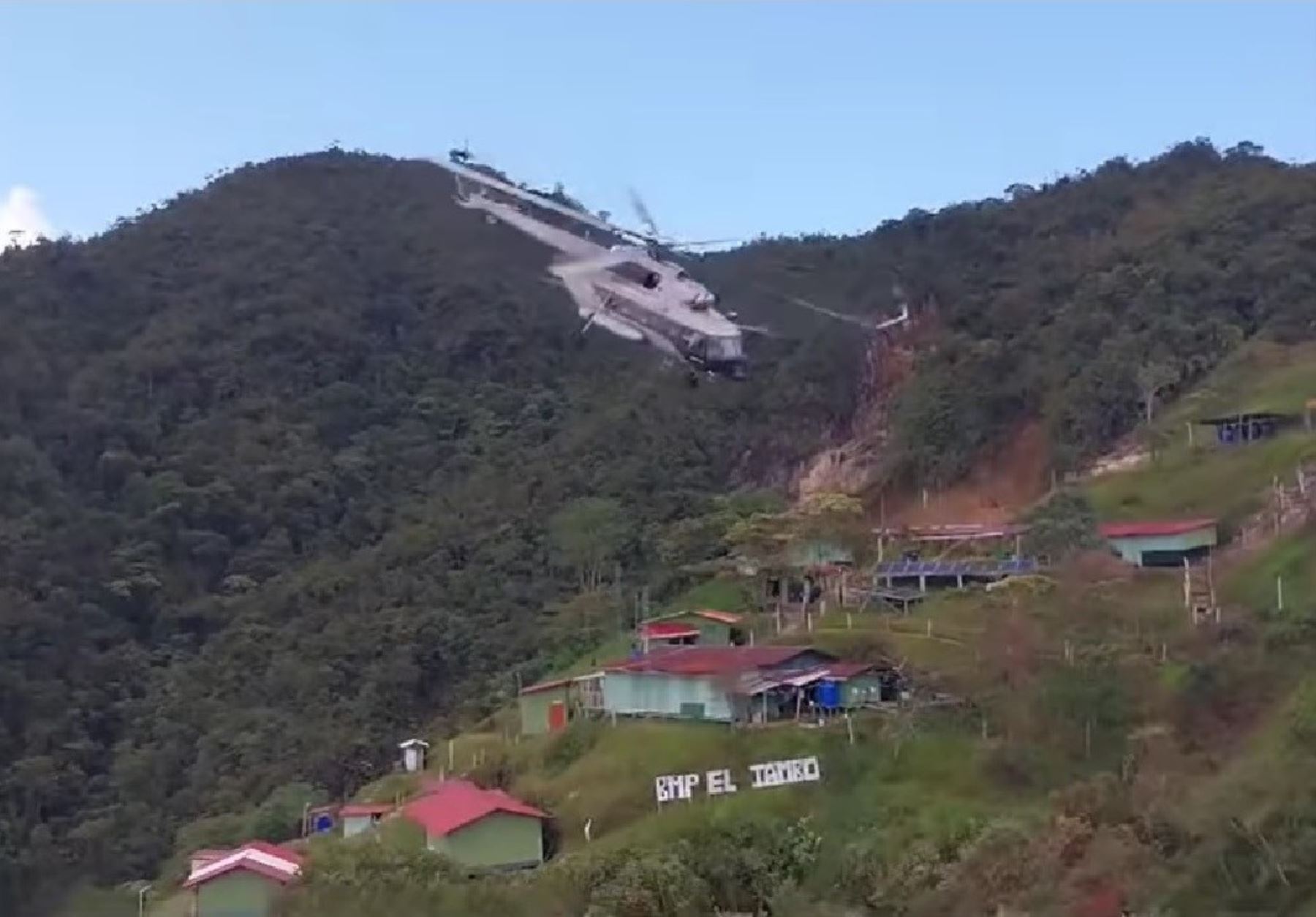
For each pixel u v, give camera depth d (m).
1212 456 92.62
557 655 97.06
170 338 142.12
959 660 66.94
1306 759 47.31
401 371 149.12
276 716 98.00
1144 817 46.53
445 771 76.38
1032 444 113.19
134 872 86.44
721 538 104.12
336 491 129.88
